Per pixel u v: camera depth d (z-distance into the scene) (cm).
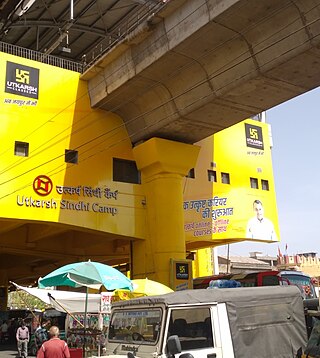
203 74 1914
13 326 3061
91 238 2611
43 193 2039
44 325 2205
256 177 2944
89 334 1327
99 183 2212
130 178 2347
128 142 2369
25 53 2706
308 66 1688
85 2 2888
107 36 3180
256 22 1631
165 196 2273
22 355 1989
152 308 748
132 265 2334
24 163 2027
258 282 1877
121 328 809
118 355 763
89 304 1561
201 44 1767
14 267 3672
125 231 2239
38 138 2089
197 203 2622
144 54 1938
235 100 1934
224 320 756
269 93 1883
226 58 1806
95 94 2247
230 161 2847
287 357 789
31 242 2552
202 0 1662
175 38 1780
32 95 2120
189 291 766
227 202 2747
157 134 2283
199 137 2334
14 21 2830
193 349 717
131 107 2280
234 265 5753
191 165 2356
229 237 2686
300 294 862
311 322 861
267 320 796
